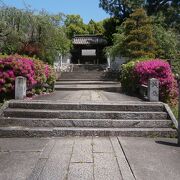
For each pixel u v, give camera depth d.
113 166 5.53
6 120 8.07
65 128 7.75
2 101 9.77
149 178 5.02
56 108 8.72
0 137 7.52
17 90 9.55
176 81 12.31
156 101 9.88
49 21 21.38
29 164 5.59
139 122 8.11
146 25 20.00
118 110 8.70
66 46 24.86
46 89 13.87
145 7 29.84
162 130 7.73
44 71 12.48
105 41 37.44
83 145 6.79
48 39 21.33
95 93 14.28
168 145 6.91
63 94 13.47
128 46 19.84
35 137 7.52
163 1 29.95
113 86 18.72
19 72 10.04
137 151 6.42
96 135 7.63
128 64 14.19
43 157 5.98
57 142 7.04
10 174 5.14
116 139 7.35
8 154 6.16
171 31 24.88
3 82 9.71
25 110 8.47
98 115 8.36
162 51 20.42
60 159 5.86
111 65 26.92
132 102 9.10
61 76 24.56
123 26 24.03
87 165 5.56
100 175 5.12
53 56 22.36
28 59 10.80
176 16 29.62
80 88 17.55
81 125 8.05
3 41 19.33
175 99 11.11
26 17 20.19
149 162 5.76
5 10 19.67
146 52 19.62
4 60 9.97
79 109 8.70
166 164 5.67
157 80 10.06
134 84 12.90
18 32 19.83
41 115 8.34
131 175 5.14
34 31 20.95
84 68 30.53
